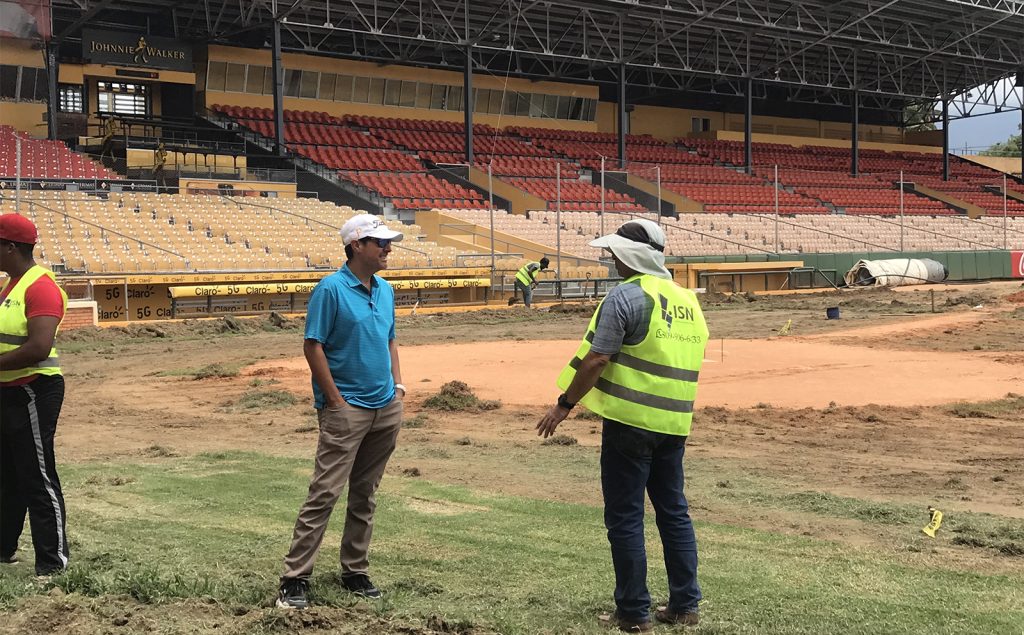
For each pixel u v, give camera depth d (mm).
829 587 5238
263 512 6973
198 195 34375
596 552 5941
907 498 7973
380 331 4867
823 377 15367
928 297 34250
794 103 67250
